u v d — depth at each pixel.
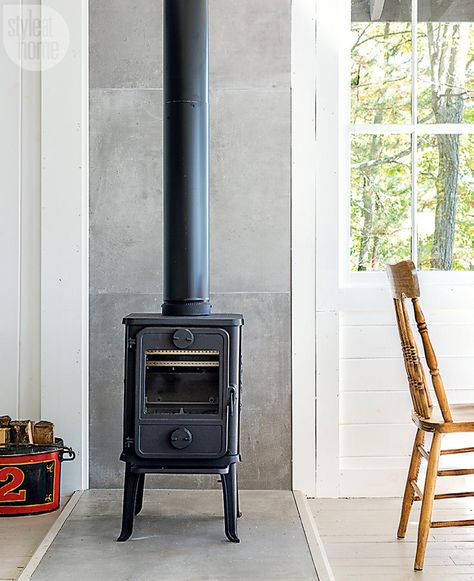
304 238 3.78
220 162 3.78
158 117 3.79
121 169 3.79
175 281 3.29
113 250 3.79
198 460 3.12
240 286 3.79
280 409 3.79
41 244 3.75
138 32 3.78
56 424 3.76
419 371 2.97
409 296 2.86
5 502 3.45
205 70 3.31
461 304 3.77
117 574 2.78
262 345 3.79
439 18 3.86
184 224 3.28
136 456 3.12
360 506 3.65
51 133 3.74
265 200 3.78
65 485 3.76
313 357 3.78
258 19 3.78
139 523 3.32
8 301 3.78
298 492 3.75
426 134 3.88
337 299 3.78
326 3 3.77
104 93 3.78
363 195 3.88
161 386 3.16
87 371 3.78
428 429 2.88
